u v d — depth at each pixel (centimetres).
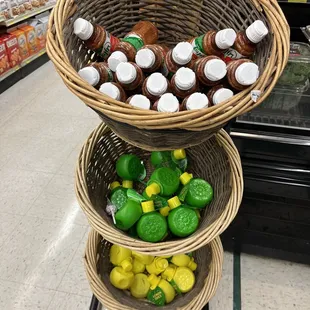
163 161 109
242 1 76
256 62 72
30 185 180
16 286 133
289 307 128
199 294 102
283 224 130
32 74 301
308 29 108
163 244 79
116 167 108
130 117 58
